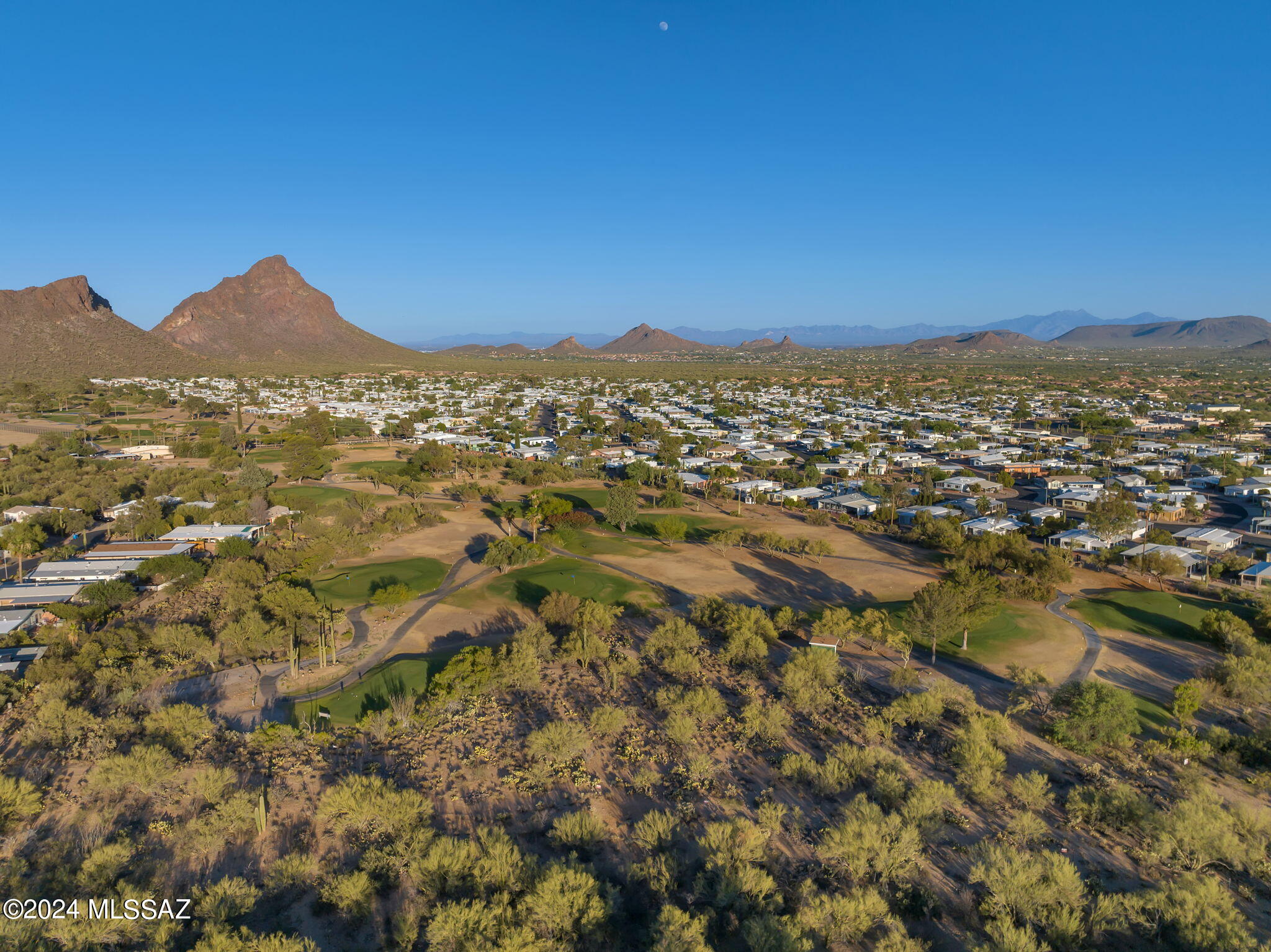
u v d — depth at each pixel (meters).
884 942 41.69
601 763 63.66
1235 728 69.81
